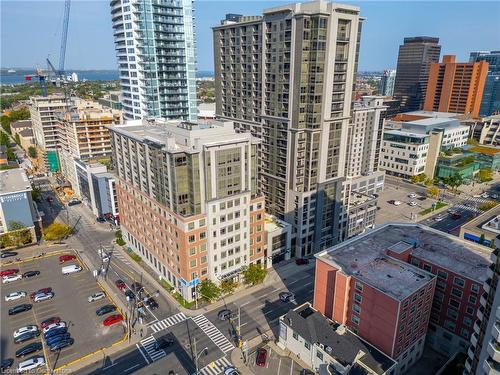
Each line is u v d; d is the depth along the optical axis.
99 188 150.62
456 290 80.94
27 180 142.62
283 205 128.50
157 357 82.62
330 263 84.19
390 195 194.50
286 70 113.19
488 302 54.31
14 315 97.12
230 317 96.19
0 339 87.94
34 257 127.38
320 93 111.25
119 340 87.62
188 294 100.31
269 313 98.31
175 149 90.25
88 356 82.62
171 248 102.88
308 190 121.06
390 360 72.44
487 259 86.62
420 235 99.81
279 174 126.62
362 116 168.12
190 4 179.12
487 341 54.16
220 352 84.38
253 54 122.94
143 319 95.12
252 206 107.25
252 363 81.38
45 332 88.81
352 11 106.81
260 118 128.25
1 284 111.25
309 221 125.25
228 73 136.62
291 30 107.50
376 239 97.31
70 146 190.62
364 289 76.38
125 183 123.50
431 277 78.75
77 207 174.50
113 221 155.00
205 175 93.44
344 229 138.62
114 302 102.19
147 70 175.75
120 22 172.88
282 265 122.75
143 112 181.38
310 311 86.12
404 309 71.44
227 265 105.94
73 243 138.38
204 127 99.88
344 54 111.69
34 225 140.75
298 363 81.31
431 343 88.12
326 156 119.50
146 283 111.44
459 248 92.12
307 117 114.38
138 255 127.56
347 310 81.88
